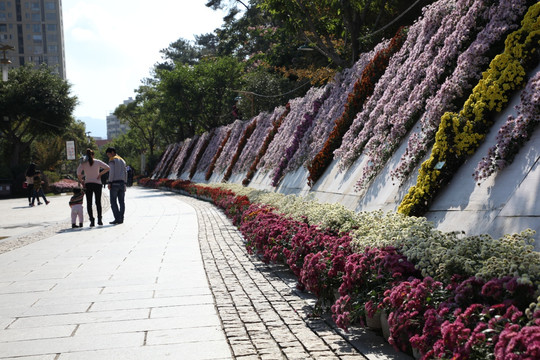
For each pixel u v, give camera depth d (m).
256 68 46.56
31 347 4.87
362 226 6.43
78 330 5.36
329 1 21.77
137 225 16.08
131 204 27.14
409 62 11.94
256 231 9.12
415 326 3.95
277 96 37.75
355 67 17.80
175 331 5.23
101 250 10.98
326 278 5.51
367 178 11.20
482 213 6.50
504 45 8.15
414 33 12.87
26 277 8.28
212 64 51.12
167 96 51.25
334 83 19.47
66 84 52.38
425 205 7.96
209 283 7.47
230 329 5.24
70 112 52.28
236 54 56.03
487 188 6.75
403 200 8.26
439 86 9.59
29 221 19.23
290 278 7.74
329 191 13.76
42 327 5.50
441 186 7.86
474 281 3.70
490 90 7.48
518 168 6.41
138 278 7.93
